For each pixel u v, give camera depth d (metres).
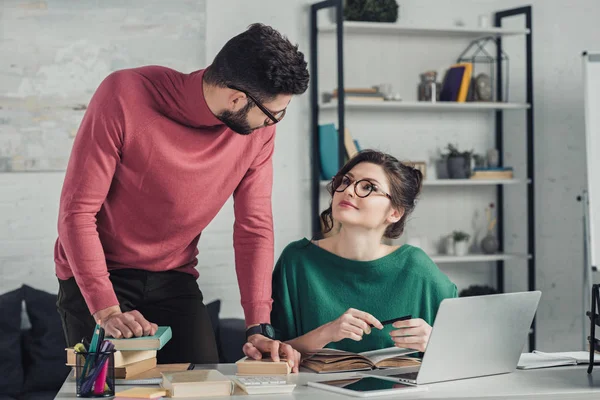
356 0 4.19
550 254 4.67
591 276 4.18
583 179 4.67
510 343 1.71
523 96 4.62
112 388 1.50
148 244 2.01
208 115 1.81
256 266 2.03
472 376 1.68
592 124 4.18
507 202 4.65
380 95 4.19
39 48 3.82
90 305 1.80
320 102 4.28
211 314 3.71
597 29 4.65
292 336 2.12
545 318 4.69
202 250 4.11
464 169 4.35
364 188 2.04
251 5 4.13
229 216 4.14
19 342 3.46
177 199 1.93
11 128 3.80
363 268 2.08
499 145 4.57
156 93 1.85
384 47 4.40
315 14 4.16
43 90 3.83
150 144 1.84
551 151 4.66
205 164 1.92
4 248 3.84
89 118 1.83
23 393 3.42
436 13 4.47
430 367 1.60
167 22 3.97
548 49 4.63
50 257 3.89
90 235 1.81
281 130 4.22
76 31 3.86
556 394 1.53
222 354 3.64
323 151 4.18
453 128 4.54
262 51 1.67
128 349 1.60
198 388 1.49
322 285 2.11
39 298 3.56
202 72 1.80
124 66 3.93
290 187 4.25
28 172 3.85
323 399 1.47
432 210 4.54
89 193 1.81
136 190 1.90
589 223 4.17
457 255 4.40
